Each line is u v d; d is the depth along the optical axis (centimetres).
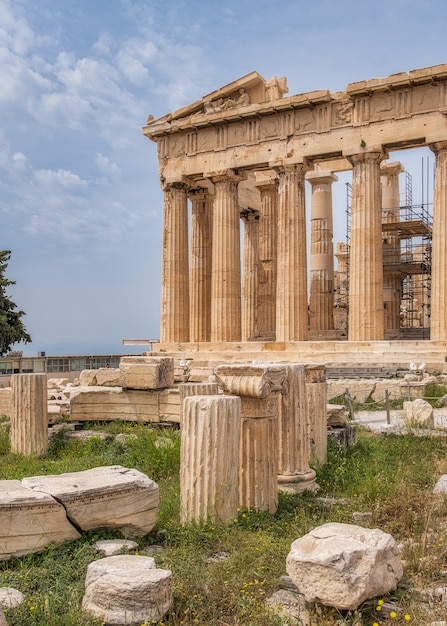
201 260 4319
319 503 1148
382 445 1684
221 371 1102
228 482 993
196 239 4338
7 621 680
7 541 854
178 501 1105
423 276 5122
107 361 4906
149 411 1942
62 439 1820
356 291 3434
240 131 3869
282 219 3684
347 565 703
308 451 1330
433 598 723
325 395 1491
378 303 3406
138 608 695
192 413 1003
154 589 702
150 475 1383
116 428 1886
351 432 1727
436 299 3238
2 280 5269
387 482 1255
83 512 905
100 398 1994
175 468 1406
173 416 1909
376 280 3412
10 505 859
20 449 1667
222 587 770
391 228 4284
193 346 3844
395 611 699
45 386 1709
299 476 1243
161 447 1502
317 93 3553
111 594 701
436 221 3275
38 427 1678
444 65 3228
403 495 1152
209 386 1540
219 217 3919
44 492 895
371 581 708
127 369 1969
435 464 1443
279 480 1231
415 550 851
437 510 1047
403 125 3369
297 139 3662
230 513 993
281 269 3669
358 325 3412
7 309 5322
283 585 783
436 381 2802
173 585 774
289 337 3609
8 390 2289
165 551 895
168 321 4025
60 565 834
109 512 924
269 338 4397
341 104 3556
